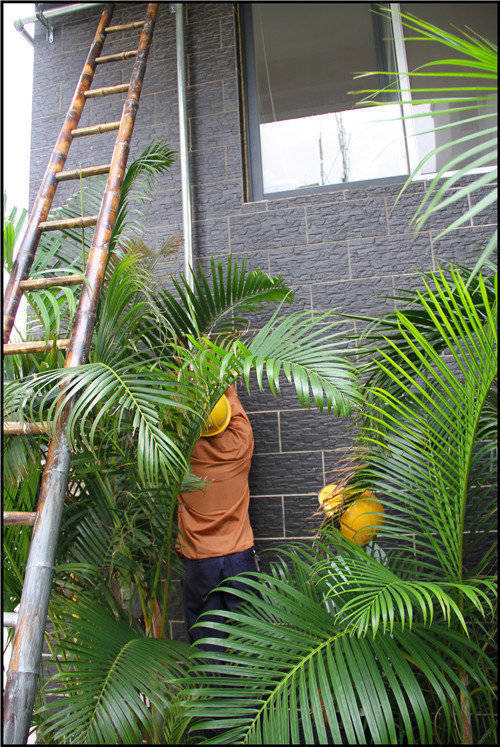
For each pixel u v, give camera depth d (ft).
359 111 9.21
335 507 5.68
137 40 9.98
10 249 5.43
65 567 4.95
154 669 4.31
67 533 5.53
